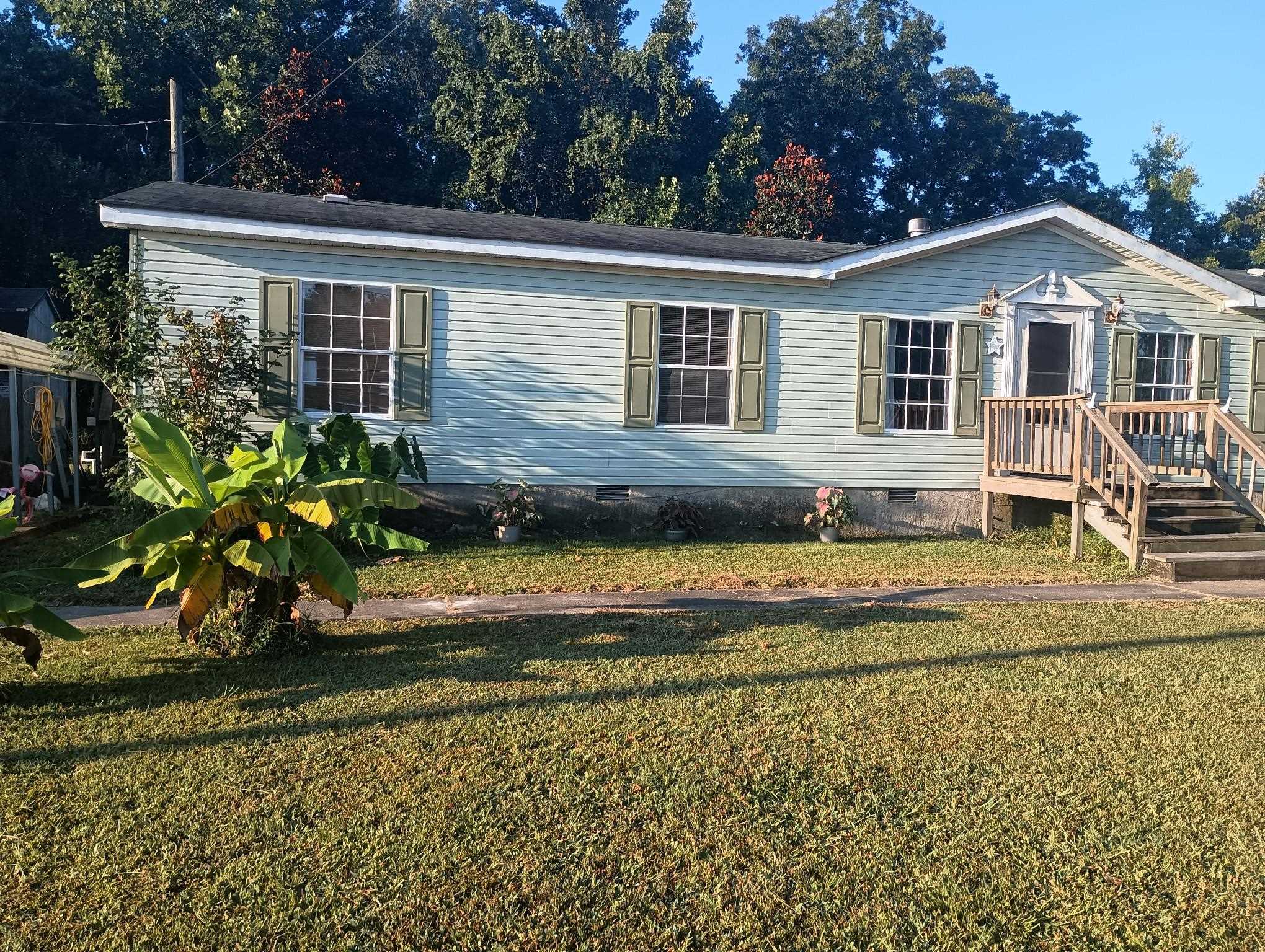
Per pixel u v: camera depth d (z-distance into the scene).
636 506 12.27
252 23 31.11
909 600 8.41
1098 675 5.92
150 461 5.70
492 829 3.71
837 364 12.76
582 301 11.95
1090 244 13.38
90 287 9.98
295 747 4.50
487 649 6.39
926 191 41.25
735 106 39.41
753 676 5.77
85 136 31.08
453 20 37.34
